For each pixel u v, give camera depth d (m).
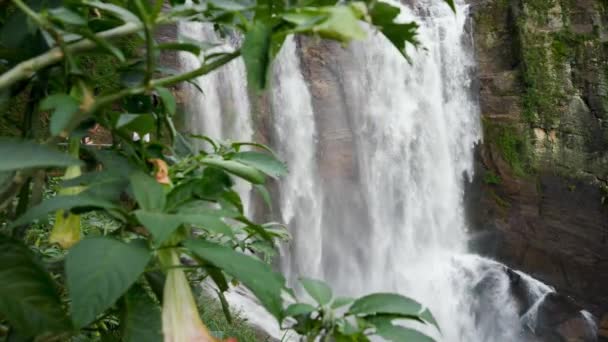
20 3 0.76
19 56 0.96
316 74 12.96
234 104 11.31
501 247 14.07
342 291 12.62
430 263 13.62
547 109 13.70
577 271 13.14
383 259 13.15
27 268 0.68
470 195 14.53
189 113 10.38
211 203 1.03
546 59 13.84
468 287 13.39
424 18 14.39
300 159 12.34
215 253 0.73
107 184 0.87
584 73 13.61
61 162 0.62
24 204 1.01
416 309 0.83
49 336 0.85
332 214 12.74
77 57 0.90
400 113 13.69
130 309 0.89
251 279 0.71
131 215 0.75
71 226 0.95
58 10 0.78
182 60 9.84
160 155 1.07
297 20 0.68
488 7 14.63
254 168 1.08
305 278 0.87
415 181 13.79
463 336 12.96
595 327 12.66
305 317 0.84
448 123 14.30
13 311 0.66
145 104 1.19
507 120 14.02
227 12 0.81
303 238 12.22
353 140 13.08
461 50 14.59
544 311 13.04
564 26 13.98
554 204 13.51
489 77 14.32
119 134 0.98
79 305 0.59
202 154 1.12
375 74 13.49
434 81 14.22
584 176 13.25
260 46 0.70
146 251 0.67
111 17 1.06
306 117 12.59
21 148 0.62
